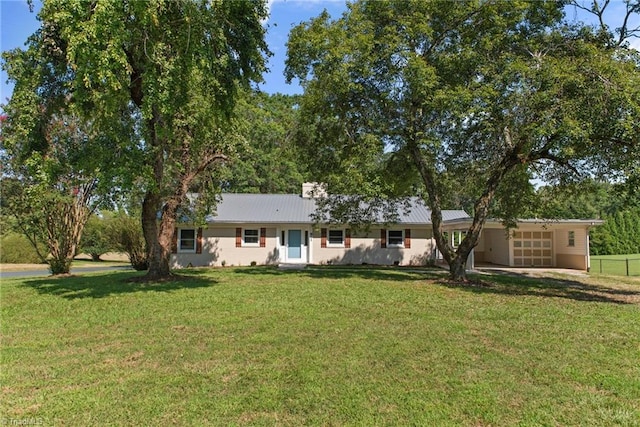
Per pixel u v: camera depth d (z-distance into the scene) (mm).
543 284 14953
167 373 5023
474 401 4254
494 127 11961
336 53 12625
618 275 19703
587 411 4062
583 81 9961
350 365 5285
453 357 5621
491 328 7262
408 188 17203
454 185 17609
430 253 24078
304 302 9734
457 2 13336
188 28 9867
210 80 10664
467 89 11969
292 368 5172
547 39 12859
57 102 11281
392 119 13953
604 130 10117
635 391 4523
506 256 25156
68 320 7836
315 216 18797
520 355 5746
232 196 26594
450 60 12766
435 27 13766
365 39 12727
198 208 18250
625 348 6086
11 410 4031
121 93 9328
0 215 21594
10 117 11461
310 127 15406
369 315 8289
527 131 10875
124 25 8820
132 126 10953
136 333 6875
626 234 40188
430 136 13445
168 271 14820
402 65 12836
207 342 6328
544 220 21000
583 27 12539
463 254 14703
